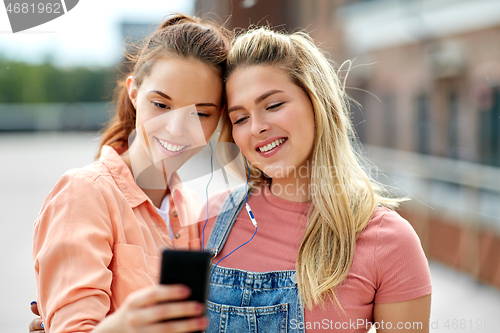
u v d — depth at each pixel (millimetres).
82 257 1031
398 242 1173
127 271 1117
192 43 1222
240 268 1254
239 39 1298
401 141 6031
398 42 6156
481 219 3965
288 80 1215
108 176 1215
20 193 7852
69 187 1125
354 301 1151
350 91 7043
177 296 672
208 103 1238
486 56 4594
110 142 1407
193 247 1351
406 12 5887
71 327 941
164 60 1204
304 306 1165
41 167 10328
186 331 677
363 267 1168
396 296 1148
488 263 3818
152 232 1243
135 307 667
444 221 4418
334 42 7000
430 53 5426
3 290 3539
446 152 4965
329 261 1196
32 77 11977
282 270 1216
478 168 4250
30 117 15586
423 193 4703
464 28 4906
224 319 1201
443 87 5172
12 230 5516
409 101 5918
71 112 13375
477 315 3033
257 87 1198
